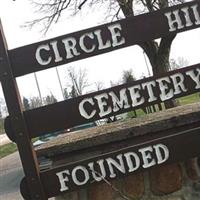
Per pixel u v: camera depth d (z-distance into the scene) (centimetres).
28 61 178
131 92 180
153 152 180
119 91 179
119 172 179
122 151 179
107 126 255
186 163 201
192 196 199
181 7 184
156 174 201
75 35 180
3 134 2661
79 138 204
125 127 202
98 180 178
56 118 178
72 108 178
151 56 721
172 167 201
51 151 195
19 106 176
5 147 1762
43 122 177
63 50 179
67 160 199
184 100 1134
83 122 178
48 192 177
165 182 200
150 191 201
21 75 178
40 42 179
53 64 179
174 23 184
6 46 178
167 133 194
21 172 844
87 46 180
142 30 182
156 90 181
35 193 176
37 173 176
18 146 176
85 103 178
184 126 194
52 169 177
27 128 177
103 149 197
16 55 178
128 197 200
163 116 212
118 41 181
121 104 179
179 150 181
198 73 183
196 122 193
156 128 192
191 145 181
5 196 626
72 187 177
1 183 741
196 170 200
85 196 202
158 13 183
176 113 211
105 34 181
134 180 201
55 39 179
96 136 194
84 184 177
